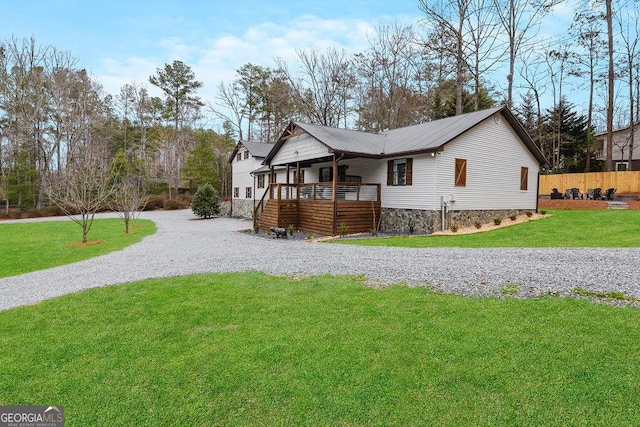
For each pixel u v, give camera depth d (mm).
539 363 3059
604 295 4664
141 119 42188
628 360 3025
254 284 5918
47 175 27891
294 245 11180
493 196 14727
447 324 3930
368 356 3316
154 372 3189
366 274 6344
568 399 2588
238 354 3447
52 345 3781
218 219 25219
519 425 2365
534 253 7805
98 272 7520
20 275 7680
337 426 2436
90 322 4418
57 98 29953
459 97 22250
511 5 21484
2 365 3385
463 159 13766
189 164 38156
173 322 4328
